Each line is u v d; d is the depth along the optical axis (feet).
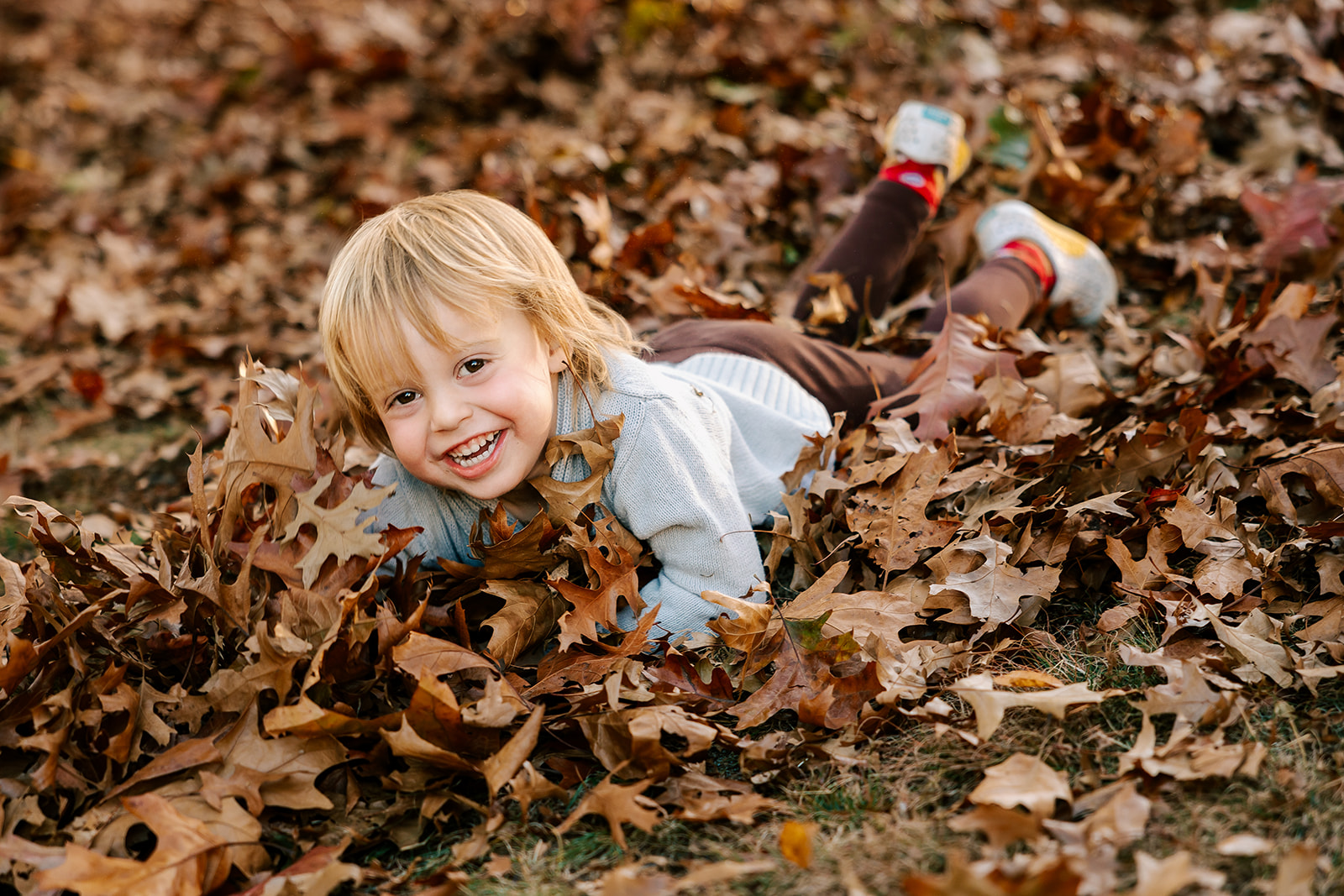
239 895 4.56
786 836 4.42
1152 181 10.02
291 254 12.73
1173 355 8.02
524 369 5.55
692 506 5.77
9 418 10.26
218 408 6.52
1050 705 4.86
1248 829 4.31
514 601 5.78
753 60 13.73
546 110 14.79
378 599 5.91
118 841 4.81
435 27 17.61
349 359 5.50
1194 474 6.44
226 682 5.20
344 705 5.06
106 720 5.24
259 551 5.55
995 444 6.90
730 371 6.99
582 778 5.19
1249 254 9.31
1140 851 4.13
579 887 4.53
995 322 8.15
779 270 10.37
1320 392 6.93
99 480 9.11
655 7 15.25
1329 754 4.66
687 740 5.15
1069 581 6.06
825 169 10.85
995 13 14.12
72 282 12.59
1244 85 11.51
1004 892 3.71
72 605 5.69
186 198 14.79
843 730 5.18
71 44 21.70
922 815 4.66
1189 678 4.93
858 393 7.54
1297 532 5.99
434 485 6.13
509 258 5.64
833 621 5.64
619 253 9.98
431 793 5.07
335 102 16.37
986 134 11.16
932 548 6.26
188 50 20.58
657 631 5.91
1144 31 13.66
